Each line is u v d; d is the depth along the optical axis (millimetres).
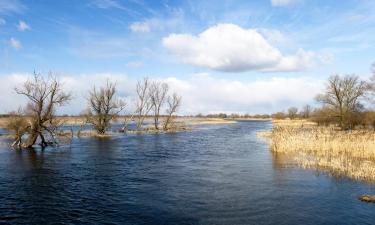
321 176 25531
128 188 22656
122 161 34156
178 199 19922
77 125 103250
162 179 25359
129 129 86562
